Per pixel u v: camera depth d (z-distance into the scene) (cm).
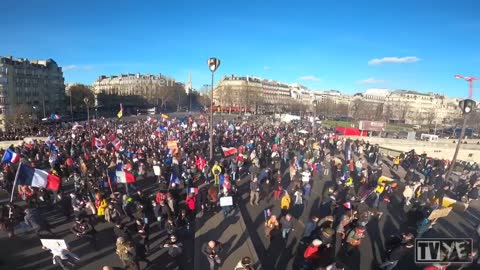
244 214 1723
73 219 1622
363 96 18875
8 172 1947
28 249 1321
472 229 1556
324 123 8419
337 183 2130
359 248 1360
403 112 12462
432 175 2356
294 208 1770
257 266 1188
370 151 3403
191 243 1389
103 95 13788
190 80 16388
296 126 6194
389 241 1261
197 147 2923
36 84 10388
